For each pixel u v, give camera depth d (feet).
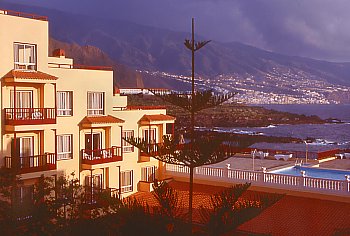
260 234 96.73
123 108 177.27
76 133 146.20
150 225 72.43
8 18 128.57
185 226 70.85
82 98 148.15
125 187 159.74
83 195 94.89
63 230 82.07
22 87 132.26
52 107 138.72
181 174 163.53
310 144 442.91
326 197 128.57
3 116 127.65
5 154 128.26
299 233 102.32
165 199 72.59
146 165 166.61
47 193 88.48
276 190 137.28
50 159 136.67
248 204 68.23
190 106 60.64
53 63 163.43
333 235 99.71
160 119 168.45
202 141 58.95
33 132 134.62
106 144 154.92
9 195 91.25
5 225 80.12
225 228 67.10
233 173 148.56
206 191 145.18
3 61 127.65
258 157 209.67
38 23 136.05
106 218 79.71
